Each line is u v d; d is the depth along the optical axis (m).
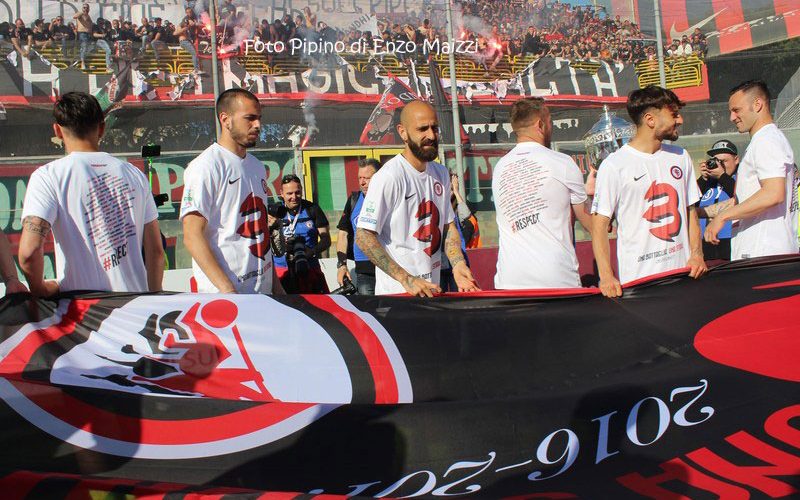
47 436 3.51
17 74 12.51
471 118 14.11
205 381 4.14
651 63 15.19
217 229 4.51
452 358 4.16
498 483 3.16
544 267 4.59
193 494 2.96
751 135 5.01
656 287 4.32
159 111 12.92
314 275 7.09
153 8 13.01
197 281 4.65
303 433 3.49
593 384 4.00
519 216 4.69
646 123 4.62
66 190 4.12
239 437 3.46
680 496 2.94
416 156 4.59
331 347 4.18
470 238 9.18
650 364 4.04
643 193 4.61
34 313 4.15
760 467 3.08
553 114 14.61
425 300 4.28
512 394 4.08
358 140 13.70
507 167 4.79
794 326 4.04
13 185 11.85
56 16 12.69
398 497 3.14
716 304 4.24
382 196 4.59
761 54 15.24
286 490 3.32
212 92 13.18
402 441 3.44
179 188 12.17
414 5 14.02
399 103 13.87
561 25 14.73
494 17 14.37
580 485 3.08
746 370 3.77
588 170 14.25
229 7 13.30
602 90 14.90
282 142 13.45
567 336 4.20
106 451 3.48
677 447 3.27
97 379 4.05
